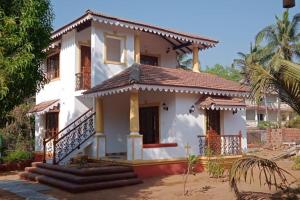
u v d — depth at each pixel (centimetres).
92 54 1808
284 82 855
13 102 974
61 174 1425
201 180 1434
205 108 1725
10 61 888
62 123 2003
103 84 1734
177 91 1605
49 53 2169
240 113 1945
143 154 1525
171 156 1609
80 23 1816
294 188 1082
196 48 2169
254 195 1014
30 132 2531
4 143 2444
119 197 1166
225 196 1065
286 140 3581
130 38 1944
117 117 1923
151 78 1603
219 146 1748
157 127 1759
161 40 2205
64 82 2009
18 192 1297
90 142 1741
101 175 1364
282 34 4300
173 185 1341
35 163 1744
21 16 938
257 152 2942
